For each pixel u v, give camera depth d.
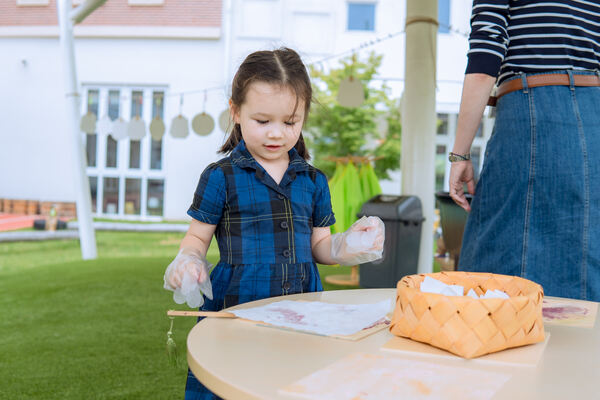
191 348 0.73
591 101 1.42
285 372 0.65
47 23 11.05
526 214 1.45
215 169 1.24
